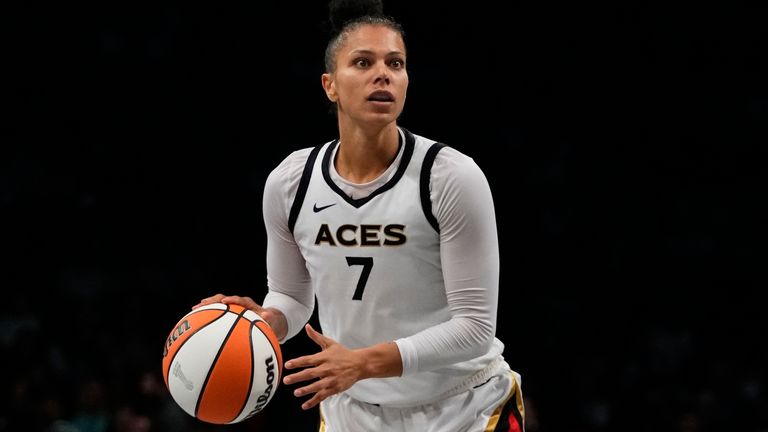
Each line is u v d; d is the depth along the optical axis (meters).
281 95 35.44
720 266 35.16
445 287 10.88
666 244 35.44
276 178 11.46
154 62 35.94
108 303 31.61
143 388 25.14
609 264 34.75
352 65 10.65
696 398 29.56
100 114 35.41
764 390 30.34
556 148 36.59
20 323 30.22
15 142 35.03
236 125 35.22
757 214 36.31
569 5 36.88
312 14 35.75
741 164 36.75
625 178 36.31
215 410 10.65
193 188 34.62
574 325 33.41
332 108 11.89
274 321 11.81
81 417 25.17
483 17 36.47
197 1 35.88
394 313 11.04
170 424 24.69
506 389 11.77
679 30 37.12
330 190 11.09
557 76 36.75
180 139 35.12
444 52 36.44
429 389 11.33
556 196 35.69
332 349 10.02
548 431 30.06
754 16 37.16
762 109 37.41
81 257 33.53
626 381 30.91
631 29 37.00
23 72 35.41
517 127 36.59
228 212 34.38
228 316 10.87
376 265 10.91
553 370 31.69
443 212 10.63
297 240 11.52
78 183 34.62
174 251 33.91
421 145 10.91
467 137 35.84
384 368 10.28
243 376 10.55
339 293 11.19
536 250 34.72
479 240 10.65
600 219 35.56
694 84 37.16
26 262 33.00
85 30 36.22
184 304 32.38
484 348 10.80
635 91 36.97
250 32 35.78
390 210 10.80
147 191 34.56
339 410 11.89
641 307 34.00
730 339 33.44
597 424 29.56
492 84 36.44
